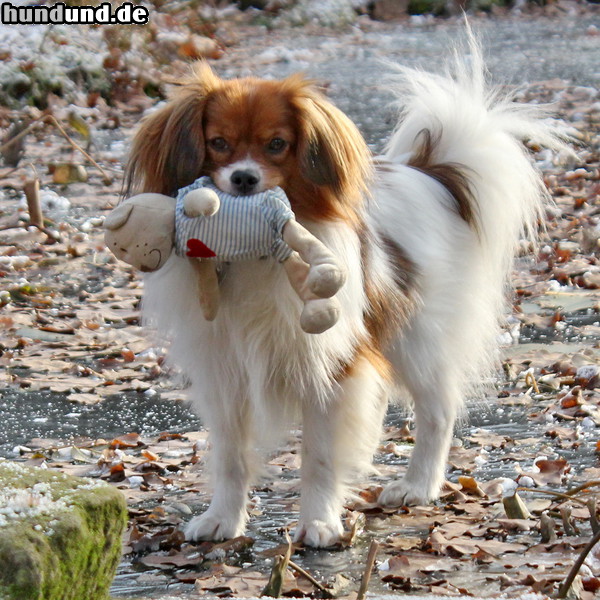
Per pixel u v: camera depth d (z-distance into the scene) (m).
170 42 30.59
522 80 28.95
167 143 7.06
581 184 19.39
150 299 7.58
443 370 8.86
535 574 6.82
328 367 7.46
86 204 18.97
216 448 7.88
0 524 4.67
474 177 9.50
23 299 14.32
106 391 11.41
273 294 7.13
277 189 6.84
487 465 9.15
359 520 7.87
